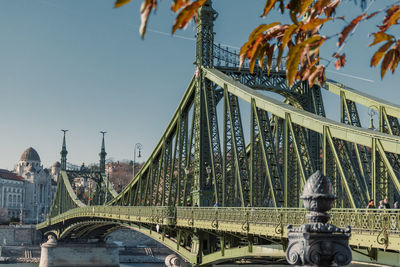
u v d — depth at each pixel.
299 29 5.25
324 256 8.60
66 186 130.88
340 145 37.69
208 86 52.41
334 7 5.11
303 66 5.41
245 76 50.81
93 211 84.88
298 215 29.89
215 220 40.22
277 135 47.09
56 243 122.06
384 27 4.85
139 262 148.00
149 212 57.31
